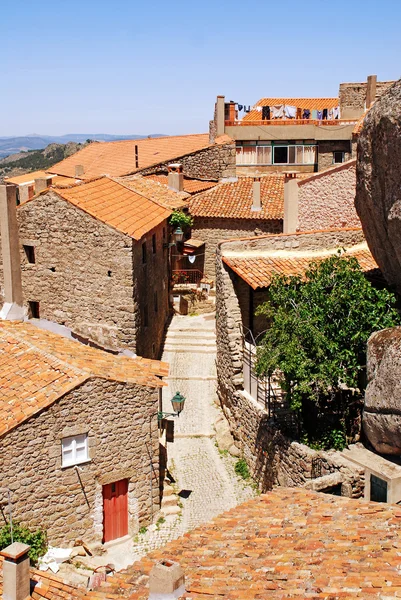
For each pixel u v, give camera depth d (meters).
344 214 27.94
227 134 48.44
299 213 29.52
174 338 31.91
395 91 16.67
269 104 56.41
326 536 11.72
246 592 9.75
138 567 11.83
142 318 26.30
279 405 20.77
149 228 26.59
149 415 19.44
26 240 25.73
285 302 19.31
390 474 16.58
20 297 26.08
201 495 21.28
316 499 14.02
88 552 18.56
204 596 9.81
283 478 19.64
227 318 23.48
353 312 18.47
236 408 23.47
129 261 24.23
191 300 35.34
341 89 50.75
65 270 25.41
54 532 18.42
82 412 18.39
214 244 37.91
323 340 18.06
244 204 38.19
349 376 18.77
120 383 18.84
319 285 19.12
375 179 18.05
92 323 25.28
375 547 10.84
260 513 13.59
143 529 19.80
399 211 17.22
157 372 20.56
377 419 17.05
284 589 9.68
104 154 54.66
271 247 24.33
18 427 17.50
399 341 16.52
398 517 12.23
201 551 12.01
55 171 54.72
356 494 17.22
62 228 25.08
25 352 20.14
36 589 13.61
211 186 42.19
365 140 18.09
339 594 9.19
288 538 11.95
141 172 44.00
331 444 18.80
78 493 18.64
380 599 8.88
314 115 51.06
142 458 19.55
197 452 23.80
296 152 48.50
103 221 24.22
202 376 28.58
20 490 17.80
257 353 19.67
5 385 18.84
